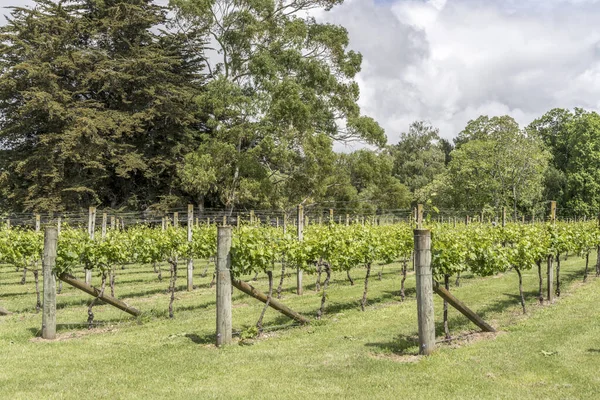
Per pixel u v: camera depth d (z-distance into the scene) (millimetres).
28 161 31797
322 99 35719
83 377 6203
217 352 7242
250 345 7625
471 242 8914
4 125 35156
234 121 34875
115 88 34250
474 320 7859
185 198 36188
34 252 12477
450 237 8750
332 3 38156
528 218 42250
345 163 36719
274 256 8953
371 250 10445
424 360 6570
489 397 5270
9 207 33938
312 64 35312
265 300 8398
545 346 7012
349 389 5621
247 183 32750
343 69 37156
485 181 40844
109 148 32094
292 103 32281
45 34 32781
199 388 5738
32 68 31016
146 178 37094
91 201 34500
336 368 6375
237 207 37562
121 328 9086
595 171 46906
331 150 34125
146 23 36438
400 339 7742
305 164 33906
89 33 34969
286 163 34000
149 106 35281
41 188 31688
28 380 6109
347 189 35625
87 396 5559
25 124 33219
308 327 8766
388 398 5316
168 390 5703
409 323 8906
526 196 40688
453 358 6625
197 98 34406
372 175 35875
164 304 11680
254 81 35562
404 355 6930
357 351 7145
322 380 5930
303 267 10047
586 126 48438
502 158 39969
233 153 33375
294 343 7699
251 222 17312
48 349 7543
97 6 36000
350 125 36062
